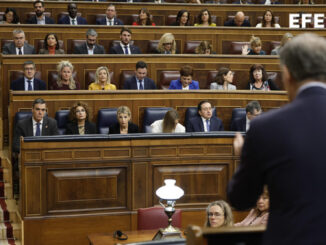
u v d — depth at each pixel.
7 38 9.10
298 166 1.52
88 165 5.59
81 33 9.40
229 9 11.12
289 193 1.52
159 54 8.45
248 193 1.70
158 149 5.72
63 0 10.70
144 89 7.89
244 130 6.85
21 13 10.27
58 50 8.85
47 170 5.51
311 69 1.59
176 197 4.79
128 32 9.05
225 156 5.82
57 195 5.54
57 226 5.56
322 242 1.45
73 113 6.59
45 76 8.04
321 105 1.57
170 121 6.43
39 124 6.40
